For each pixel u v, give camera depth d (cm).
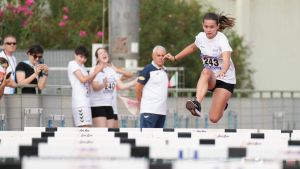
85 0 4097
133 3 3272
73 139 1608
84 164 1129
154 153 1385
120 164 1131
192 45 2039
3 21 3847
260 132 1908
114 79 2480
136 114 2686
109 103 2480
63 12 4041
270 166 1162
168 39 4072
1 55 2484
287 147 1426
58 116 2583
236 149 1393
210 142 1603
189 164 1152
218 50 1992
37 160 1133
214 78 2009
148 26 4047
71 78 2431
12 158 1487
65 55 3241
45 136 1756
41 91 2570
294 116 3222
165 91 2434
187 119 2856
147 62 3972
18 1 4025
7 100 2469
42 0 4050
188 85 4000
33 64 2495
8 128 2473
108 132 1798
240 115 3052
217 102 2038
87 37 3884
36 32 3875
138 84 2431
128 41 3262
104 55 2427
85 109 2428
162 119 2442
